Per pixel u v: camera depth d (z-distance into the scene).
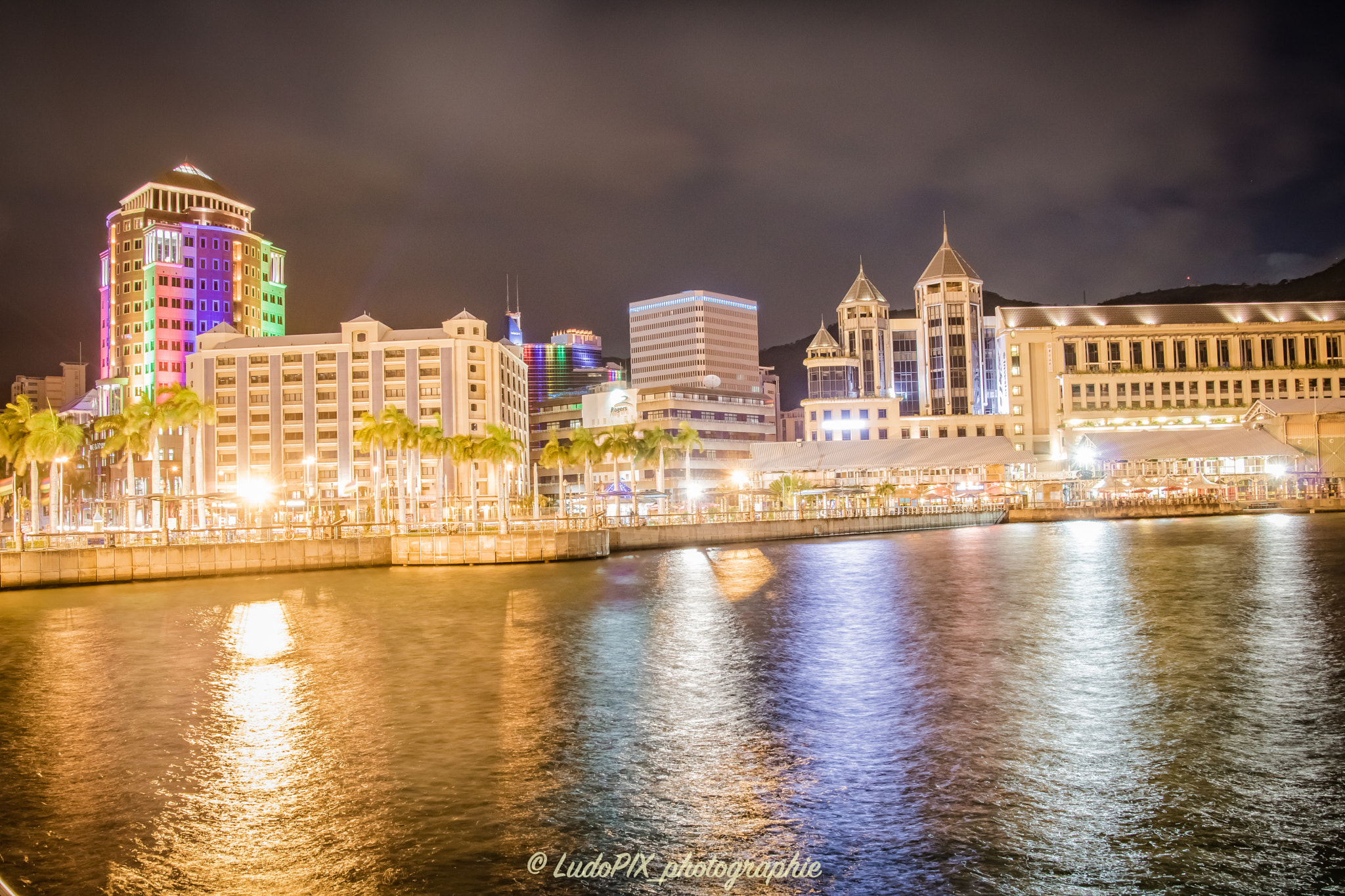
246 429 178.12
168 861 19.83
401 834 21.02
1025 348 191.75
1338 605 50.59
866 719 29.92
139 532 78.69
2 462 166.12
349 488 172.62
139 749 27.64
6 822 22.00
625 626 49.28
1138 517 155.00
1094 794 22.84
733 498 169.75
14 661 41.72
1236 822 21.00
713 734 28.44
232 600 63.03
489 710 31.59
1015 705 31.20
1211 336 191.88
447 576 78.31
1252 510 158.38
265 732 29.31
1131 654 38.97
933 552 95.19
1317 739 26.73
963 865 19.19
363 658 41.22
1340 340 192.25
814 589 64.62
